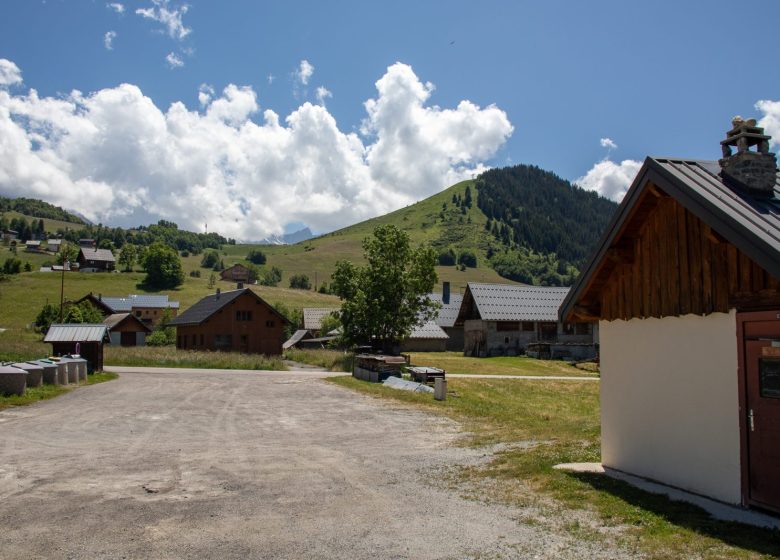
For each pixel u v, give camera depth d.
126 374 35.50
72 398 22.27
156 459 11.76
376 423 17.48
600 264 10.35
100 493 9.01
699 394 8.54
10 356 37.00
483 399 28.09
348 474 10.53
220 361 44.19
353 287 46.59
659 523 7.20
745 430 7.70
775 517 7.26
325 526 7.44
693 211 7.97
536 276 195.38
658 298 9.34
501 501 8.56
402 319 46.34
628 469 10.12
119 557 6.34
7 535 7.00
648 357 9.68
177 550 6.56
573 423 17.97
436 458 12.04
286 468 11.03
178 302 113.75
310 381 32.69
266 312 63.16
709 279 8.27
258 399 23.73
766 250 6.69
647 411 9.67
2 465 10.91
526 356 56.34
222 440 14.31
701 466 8.48
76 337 32.09
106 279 130.00
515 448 13.05
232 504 8.48
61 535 7.03
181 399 23.16
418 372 30.98
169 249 135.88
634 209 9.41
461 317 62.66
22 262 136.50
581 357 54.91
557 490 9.05
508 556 6.32
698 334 8.58
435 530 7.25
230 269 158.88
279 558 6.33
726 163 8.62
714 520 7.23
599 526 7.24
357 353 46.97
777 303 7.18
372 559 6.29
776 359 7.25
